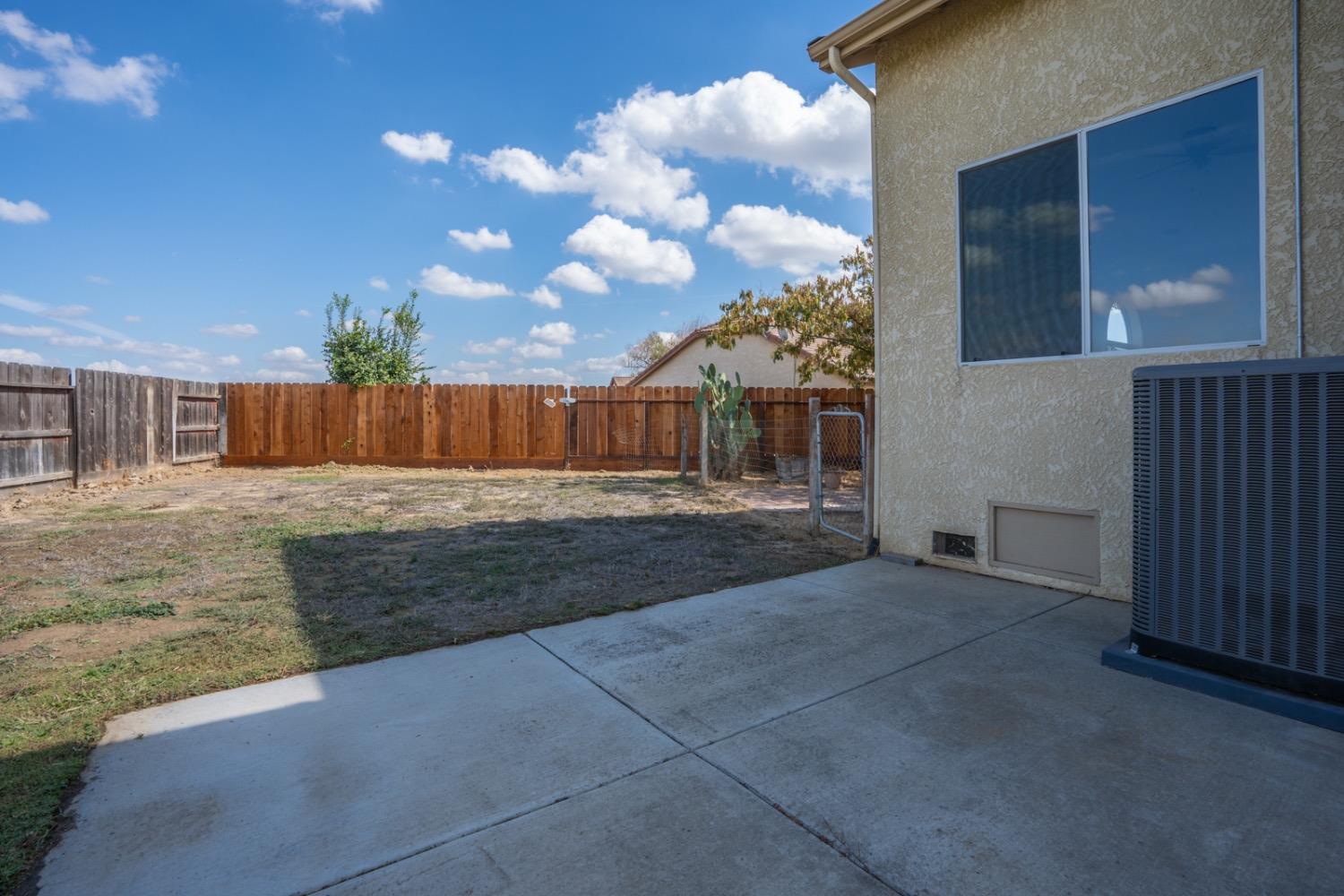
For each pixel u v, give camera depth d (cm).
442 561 570
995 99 485
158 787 221
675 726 267
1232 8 369
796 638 371
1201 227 386
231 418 1453
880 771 230
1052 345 459
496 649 358
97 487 1049
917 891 171
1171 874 176
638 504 941
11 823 198
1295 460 267
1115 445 424
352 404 1464
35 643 366
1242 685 281
